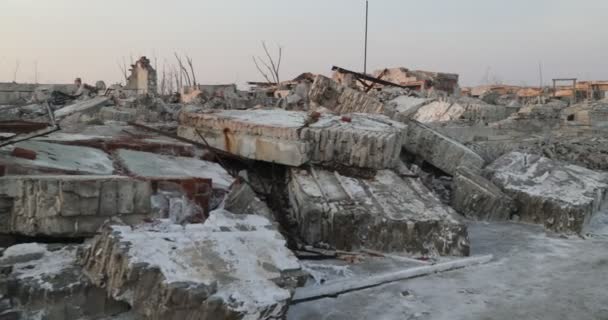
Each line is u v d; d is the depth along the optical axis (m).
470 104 19.47
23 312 3.61
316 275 5.22
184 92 24.45
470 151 10.09
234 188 6.20
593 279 5.70
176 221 4.90
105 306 3.85
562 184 9.01
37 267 4.00
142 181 4.74
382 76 33.56
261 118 8.23
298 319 4.42
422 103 20.19
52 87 19.92
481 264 6.20
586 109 17.69
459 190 8.88
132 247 3.68
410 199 7.01
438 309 4.75
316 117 8.35
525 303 4.96
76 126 8.77
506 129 16.31
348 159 7.42
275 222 6.16
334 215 6.27
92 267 3.91
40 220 4.44
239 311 3.34
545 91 33.97
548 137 15.93
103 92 19.20
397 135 7.83
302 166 7.28
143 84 25.30
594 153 13.80
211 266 3.73
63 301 3.69
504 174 9.53
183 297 3.34
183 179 5.21
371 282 5.28
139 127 8.15
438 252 6.34
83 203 4.45
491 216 8.62
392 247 6.31
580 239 7.55
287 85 27.67
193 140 8.24
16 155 5.37
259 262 3.97
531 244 7.20
